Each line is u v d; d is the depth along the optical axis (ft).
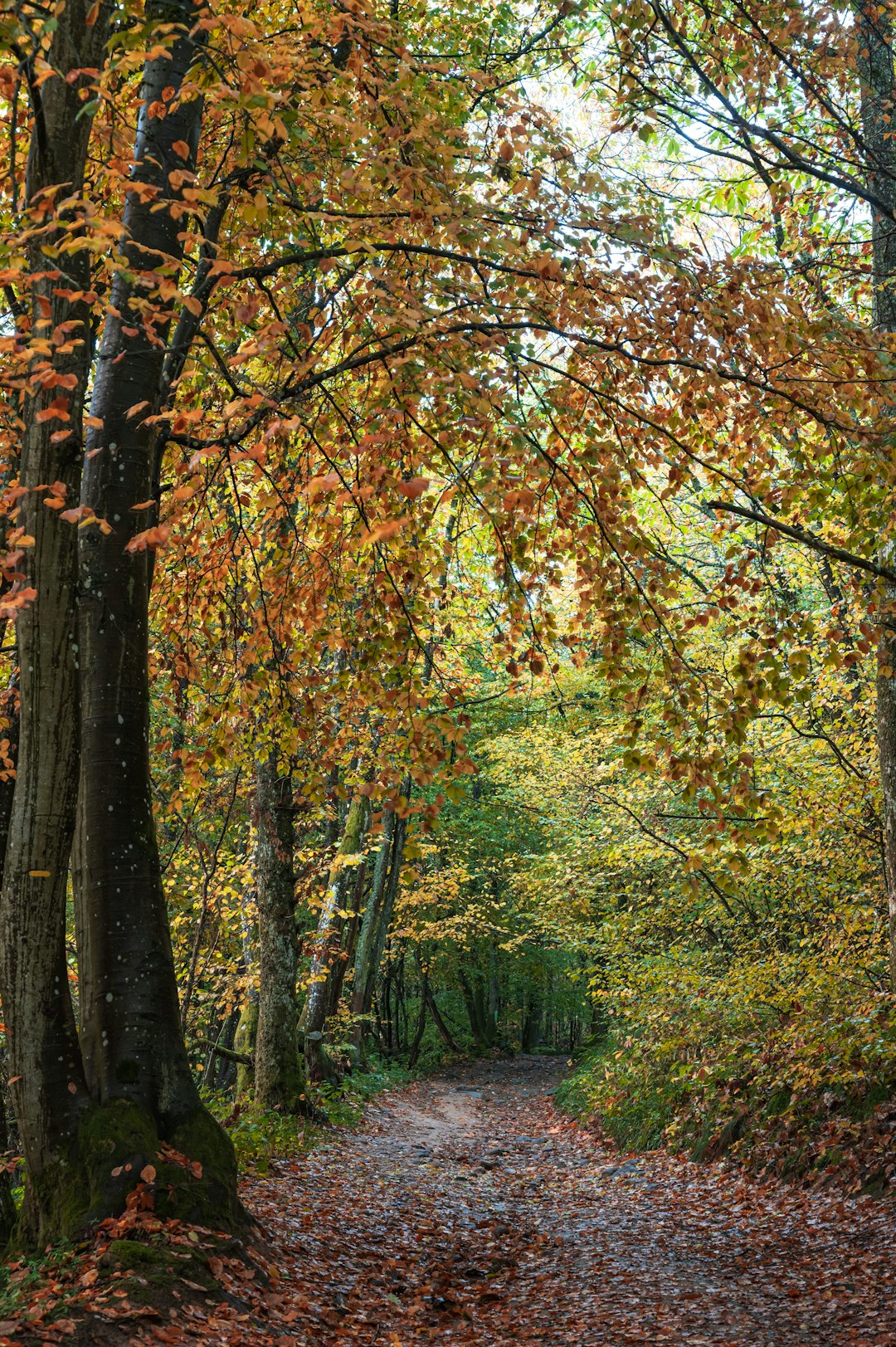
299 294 26.12
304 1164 38.17
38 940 19.79
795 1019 38.37
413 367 18.06
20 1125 19.44
